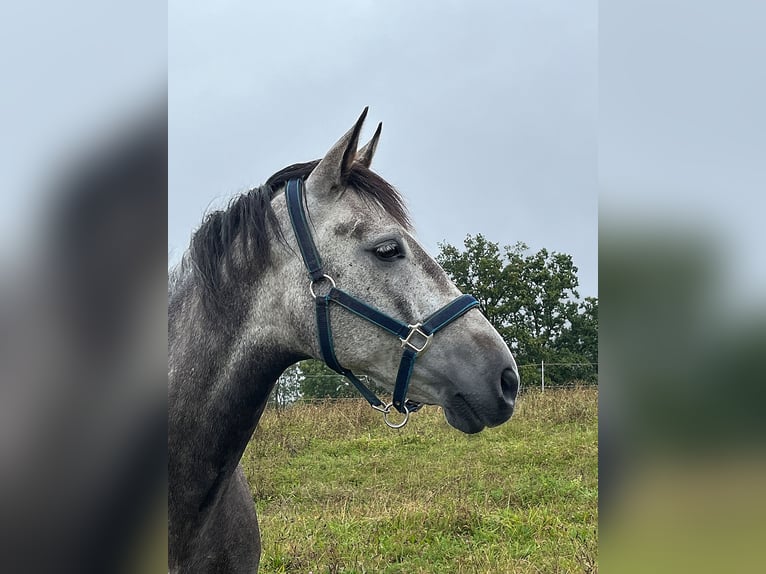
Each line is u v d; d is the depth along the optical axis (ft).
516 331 68.44
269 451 24.84
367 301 6.26
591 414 28.89
